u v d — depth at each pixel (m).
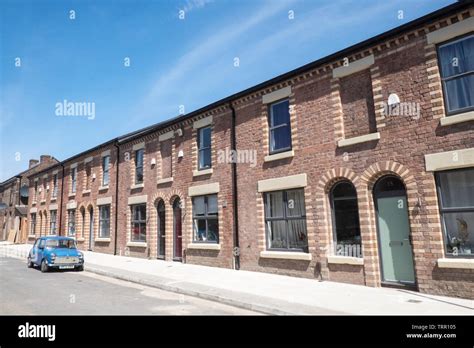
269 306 7.76
